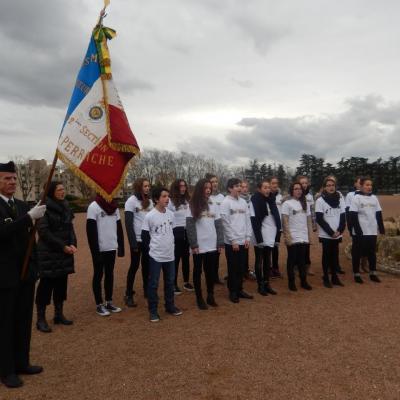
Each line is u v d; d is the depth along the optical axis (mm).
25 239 4258
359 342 4766
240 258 6785
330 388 3689
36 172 81688
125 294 6984
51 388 3877
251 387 3746
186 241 7617
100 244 6113
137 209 6816
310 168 59594
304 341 4836
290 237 7359
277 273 8531
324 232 7652
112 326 5617
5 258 3990
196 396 3613
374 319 5590
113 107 4680
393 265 8805
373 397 3516
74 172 4383
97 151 4555
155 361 4395
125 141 4656
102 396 3676
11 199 4234
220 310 6211
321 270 9180
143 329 5445
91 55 4695
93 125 4570
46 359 4570
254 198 7344
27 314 4219
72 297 7383
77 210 46031
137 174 70312
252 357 4414
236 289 6703
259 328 5328
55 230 5539
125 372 4156
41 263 5441
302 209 7488
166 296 6102
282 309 6168
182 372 4102
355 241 7922
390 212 24688
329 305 6332
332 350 4551
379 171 62531
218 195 8391
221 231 6492
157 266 5848
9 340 3992
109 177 4590
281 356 4418
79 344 4984
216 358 4414
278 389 3693
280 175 64000
